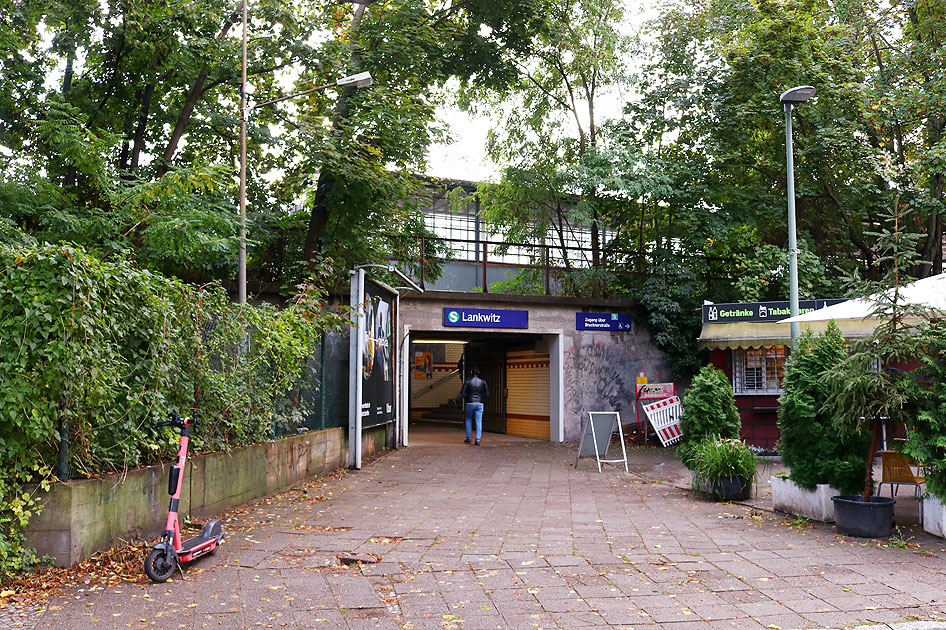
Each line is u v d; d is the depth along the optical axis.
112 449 6.75
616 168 19.12
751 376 16.53
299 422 11.98
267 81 16.78
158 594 5.50
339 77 15.72
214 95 16.56
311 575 6.09
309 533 7.75
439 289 20.47
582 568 6.38
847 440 8.47
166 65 14.75
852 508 7.69
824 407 8.11
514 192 21.08
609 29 19.78
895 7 18.92
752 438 16.38
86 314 5.99
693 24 19.84
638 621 5.01
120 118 15.72
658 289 19.86
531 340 21.03
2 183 12.12
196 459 8.31
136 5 13.38
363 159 15.13
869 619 5.04
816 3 19.67
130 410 6.87
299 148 15.75
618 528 8.16
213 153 16.80
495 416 23.11
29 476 5.88
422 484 11.70
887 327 7.81
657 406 17.72
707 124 20.11
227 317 9.22
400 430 17.84
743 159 20.53
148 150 16.39
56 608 5.13
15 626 4.77
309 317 12.48
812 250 19.72
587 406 19.67
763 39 19.25
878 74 18.89
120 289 6.60
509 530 8.01
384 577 6.07
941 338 7.63
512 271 20.64
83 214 13.16
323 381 13.09
